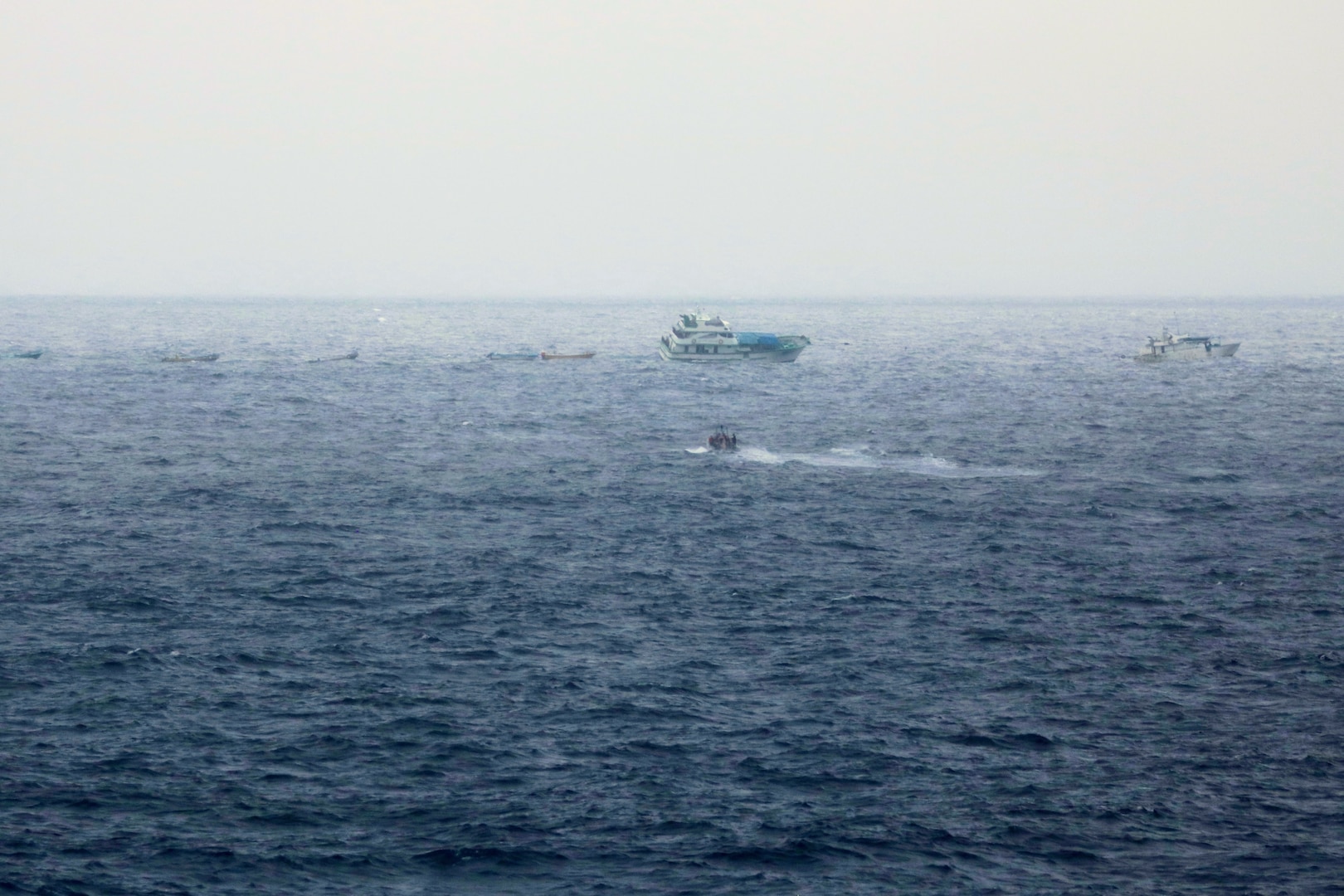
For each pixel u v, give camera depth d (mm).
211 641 82375
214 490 134250
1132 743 67875
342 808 59938
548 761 65188
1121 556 107750
